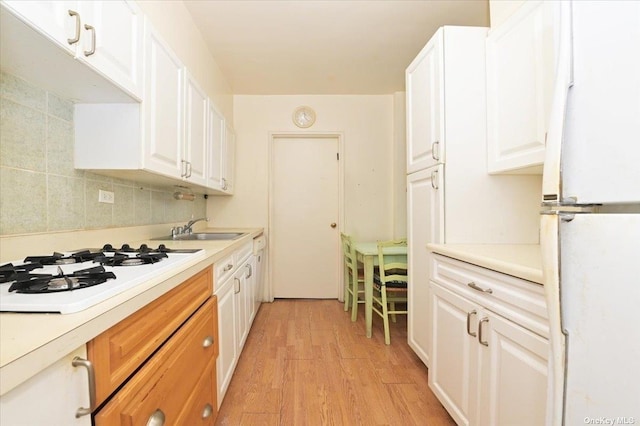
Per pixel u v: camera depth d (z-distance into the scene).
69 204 1.22
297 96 3.43
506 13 1.57
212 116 2.30
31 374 0.43
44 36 0.75
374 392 1.69
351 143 3.45
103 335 0.59
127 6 1.13
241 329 2.01
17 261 0.97
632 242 0.53
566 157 0.65
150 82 1.31
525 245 1.59
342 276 3.41
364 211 3.46
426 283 1.82
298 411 1.52
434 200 1.74
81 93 1.14
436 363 1.55
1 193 0.94
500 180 1.68
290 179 3.53
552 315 0.66
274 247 3.51
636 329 0.53
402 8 2.01
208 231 2.85
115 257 1.01
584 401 0.61
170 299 0.89
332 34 2.30
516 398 0.98
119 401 0.62
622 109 0.56
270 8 2.00
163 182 1.80
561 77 0.66
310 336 2.44
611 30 0.57
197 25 2.17
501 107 1.54
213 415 1.29
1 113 0.94
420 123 1.92
